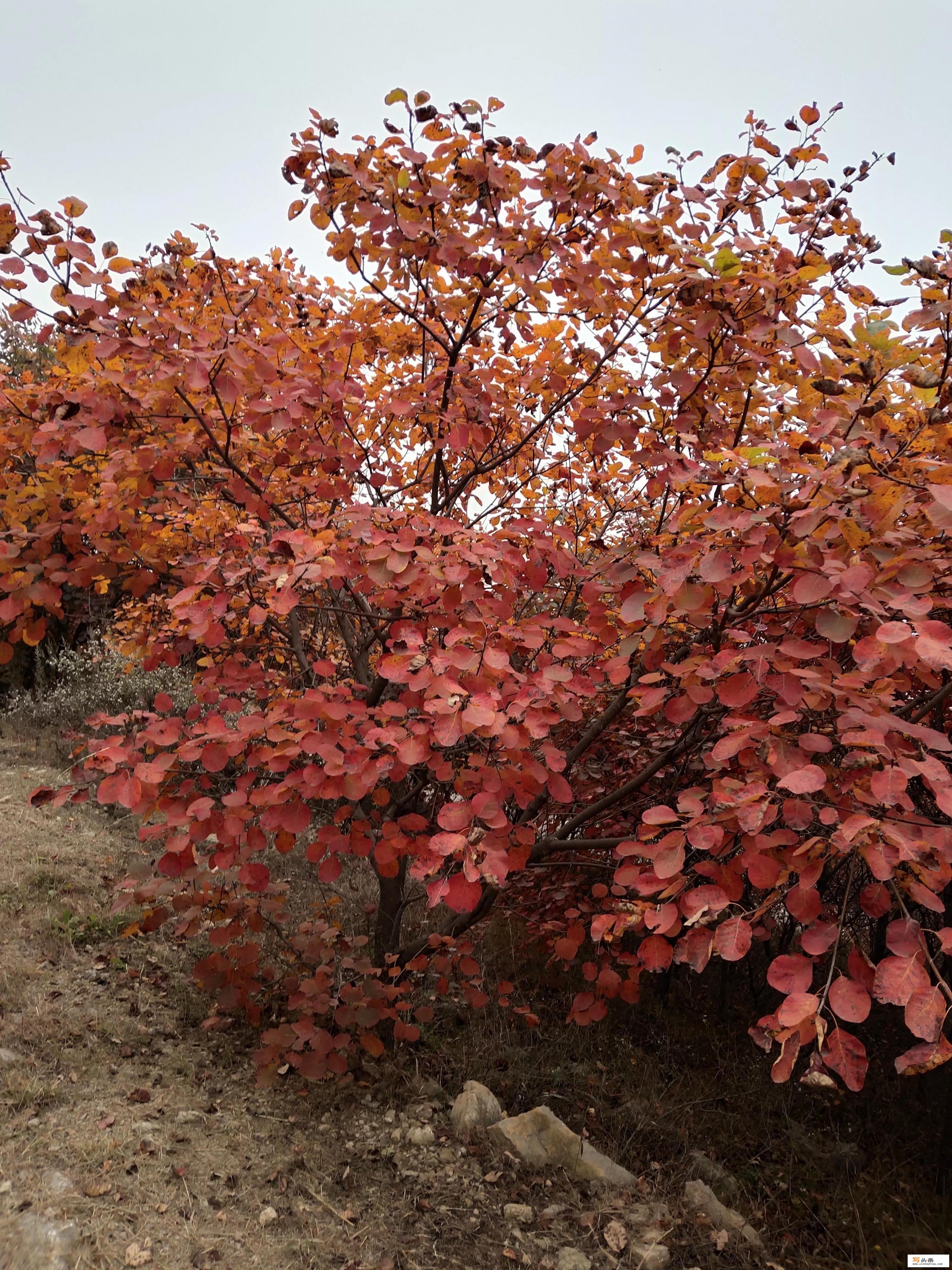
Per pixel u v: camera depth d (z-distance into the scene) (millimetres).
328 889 4961
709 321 2359
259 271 3678
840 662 2531
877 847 1355
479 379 2840
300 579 2092
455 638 2092
